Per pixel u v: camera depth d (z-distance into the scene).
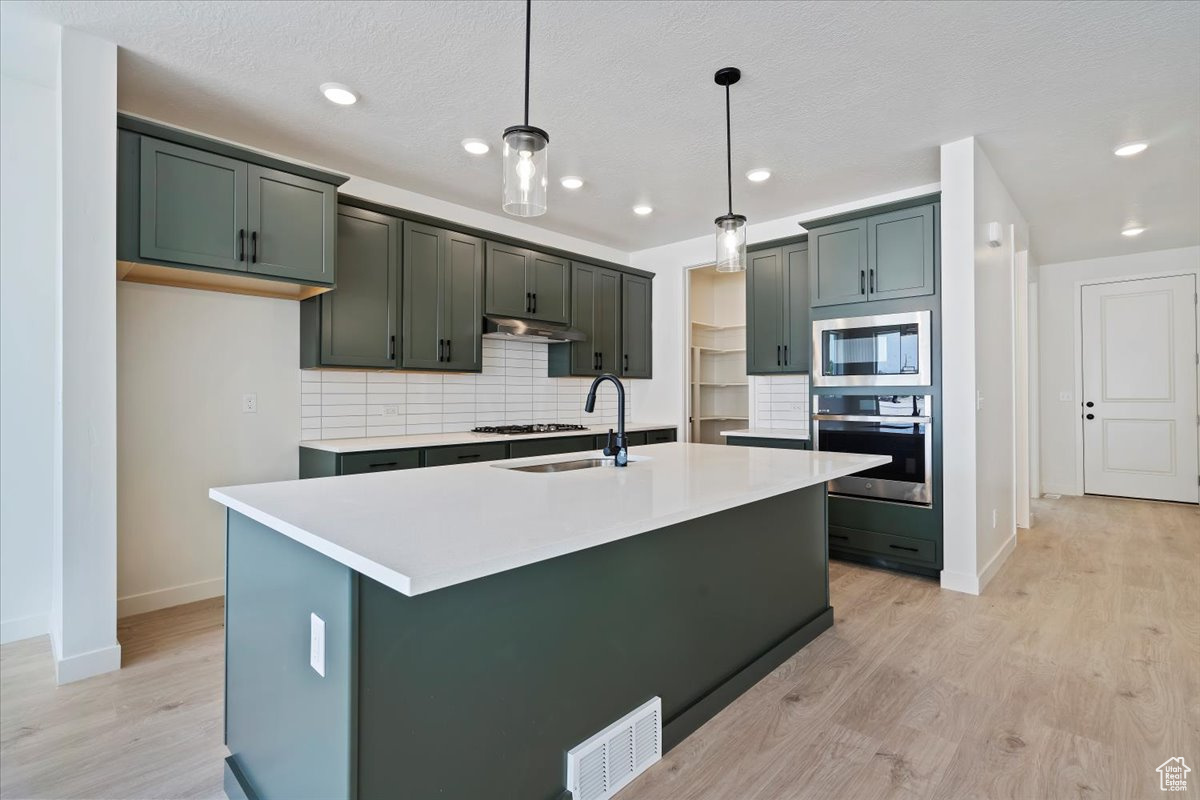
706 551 1.98
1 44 2.21
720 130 2.92
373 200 3.61
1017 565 3.61
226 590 1.64
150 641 2.51
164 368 2.90
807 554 2.58
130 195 2.36
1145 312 5.52
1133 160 3.33
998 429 3.62
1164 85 2.50
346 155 3.22
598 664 1.59
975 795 1.55
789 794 1.57
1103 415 5.75
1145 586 3.20
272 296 3.25
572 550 1.13
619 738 1.61
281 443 3.29
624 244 5.20
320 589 1.17
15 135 2.48
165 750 1.75
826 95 2.59
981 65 2.35
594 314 4.75
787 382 4.53
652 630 1.76
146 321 2.85
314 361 3.18
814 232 3.77
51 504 2.58
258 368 3.21
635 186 3.71
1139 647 2.43
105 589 2.22
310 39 2.18
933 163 3.37
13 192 2.48
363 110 2.72
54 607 2.41
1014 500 4.04
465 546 1.06
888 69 2.38
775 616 2.36
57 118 2.47
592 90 2.54
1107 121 2.84
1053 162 3.35
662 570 1.80
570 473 2.03
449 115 2.77
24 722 1.88
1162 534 4.30
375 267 3.38
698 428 5.59
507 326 3.96
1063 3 1.97
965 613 2.83
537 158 1.71
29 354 2.53
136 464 2.83
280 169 2.78
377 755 1.12
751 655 2.20
